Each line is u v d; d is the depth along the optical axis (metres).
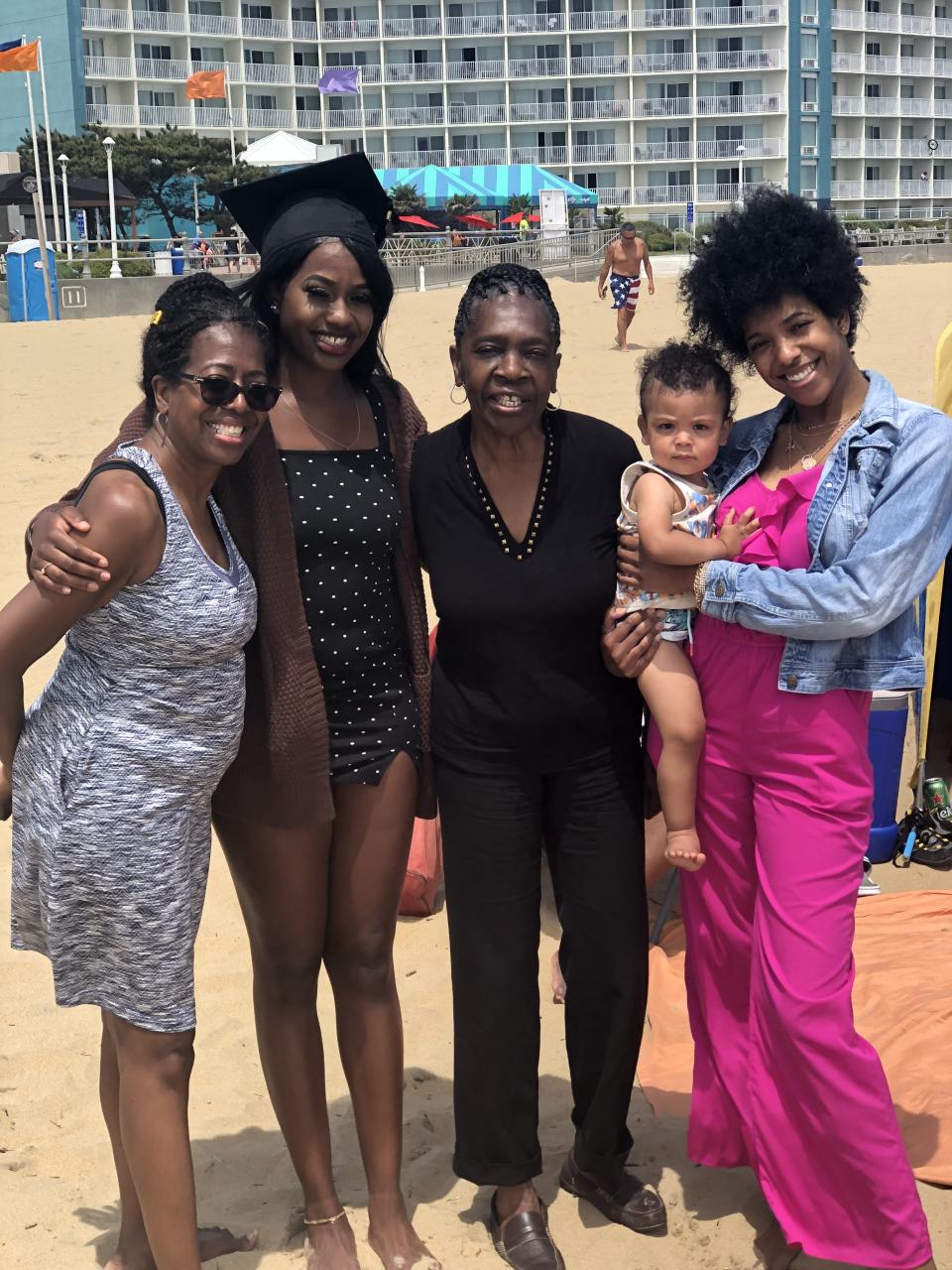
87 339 20.52
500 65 74.06
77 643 2.85
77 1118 3.87
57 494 11.12
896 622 3.12
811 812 3.11
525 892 3.23
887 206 78.25
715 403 3.20
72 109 68.75
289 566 3.05
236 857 3.20
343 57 75.62
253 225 3.31
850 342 3.23
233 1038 4.26
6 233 44.47
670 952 4.72
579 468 3.15
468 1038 3.22
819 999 3.00
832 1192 3.06
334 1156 3.71
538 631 3.11
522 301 3.01
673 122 73.88
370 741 3.19
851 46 76.44
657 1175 3.58
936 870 5.39
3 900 5.16
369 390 3.31
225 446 2.81
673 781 3.22
